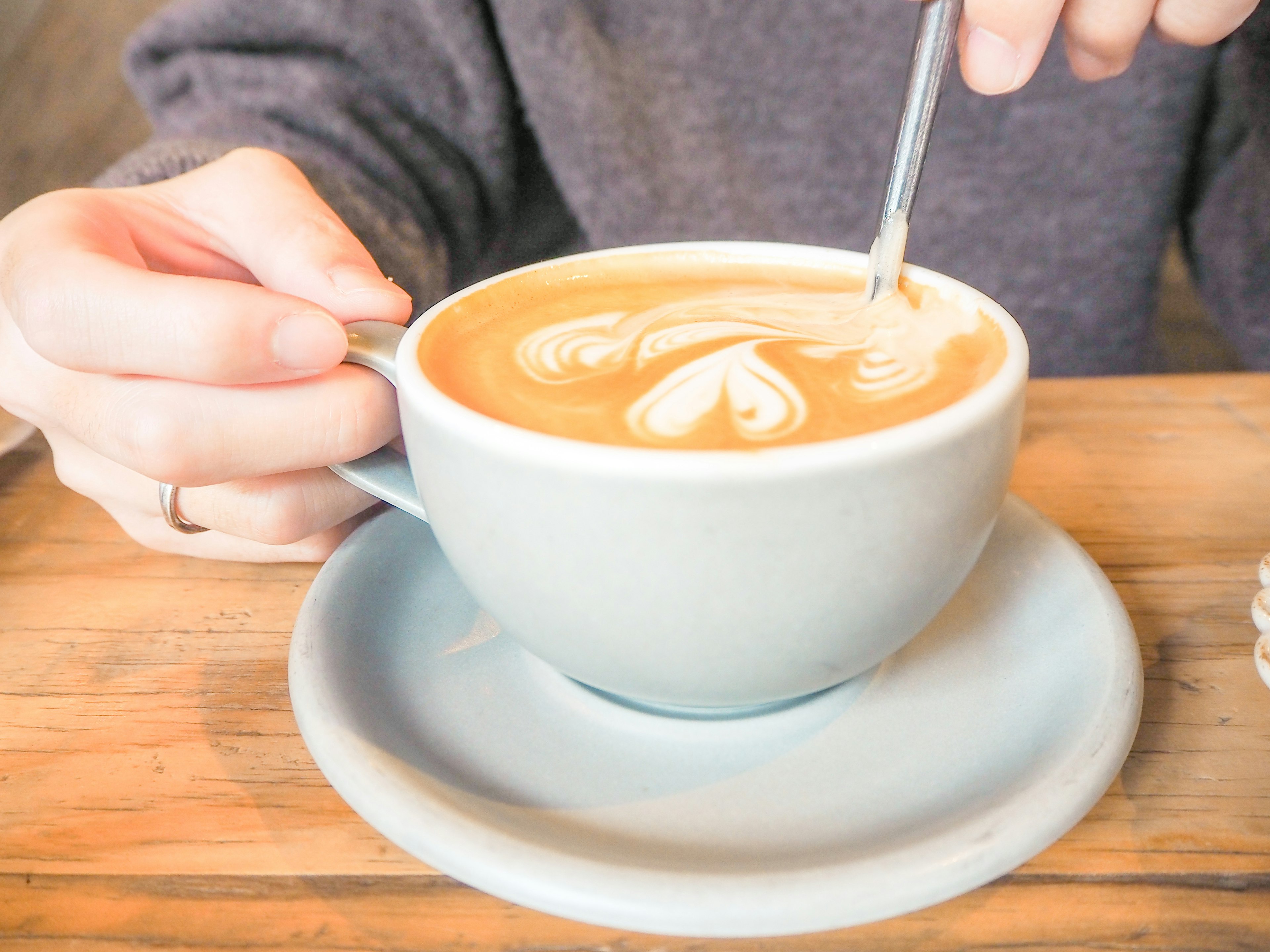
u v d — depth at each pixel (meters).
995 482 0.25
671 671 0.25
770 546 0.23
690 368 0.28
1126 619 0.27
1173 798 0.25
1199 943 0.23
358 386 0.29
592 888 0.22
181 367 0.28
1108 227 0.60
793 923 0.22
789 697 0.26
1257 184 0.57
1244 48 0.53
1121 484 0.35
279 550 0.32
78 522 0.34
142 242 0.33
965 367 0.28
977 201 0.60
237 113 0.50
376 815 0.23
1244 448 0.37
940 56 0.28
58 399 0.30
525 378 0.28
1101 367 0.64
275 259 0.32
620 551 0.23
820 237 0.63
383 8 0.53
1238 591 0.30
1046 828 0.23
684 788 0.25
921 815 0.24
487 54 0.55
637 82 0.58
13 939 0.23
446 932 0.23
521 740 0.26
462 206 0.56
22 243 0.30
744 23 0.57
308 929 0.23
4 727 0.27
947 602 0.26
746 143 0.60
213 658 0.29
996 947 0.23
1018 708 0.26
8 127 1.13
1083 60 0.35
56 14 1.26
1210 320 1.04
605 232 0.60
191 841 0.25
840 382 0.28
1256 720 0.27
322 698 0.25
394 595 0.30
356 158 0.50
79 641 0.29
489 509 0.24
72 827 0.25
